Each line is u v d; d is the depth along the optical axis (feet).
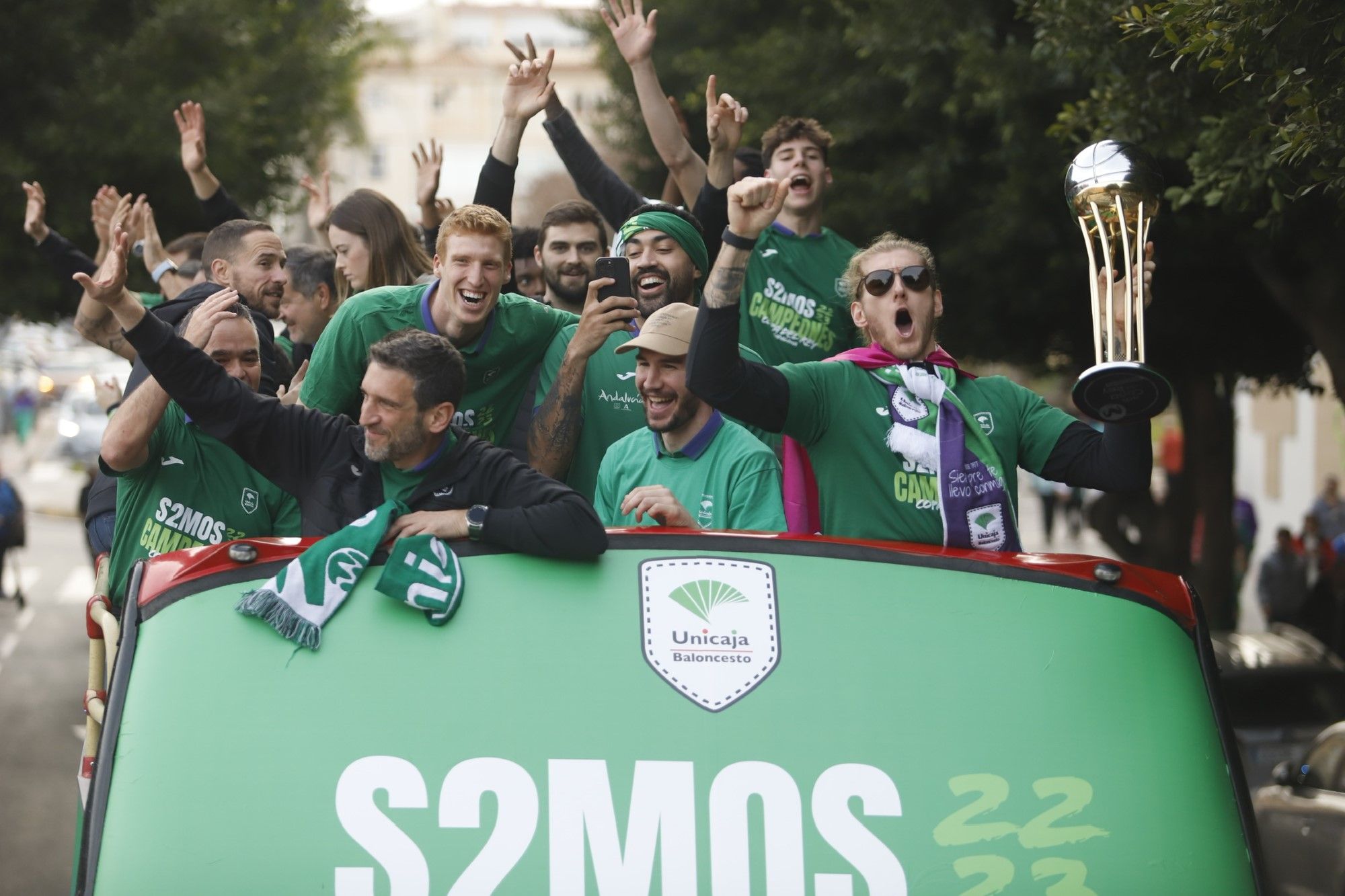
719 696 12.96
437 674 12.86
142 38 65.31
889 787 12.66
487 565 13.56
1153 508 82.84
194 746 12.40
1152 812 12.80
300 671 12.80
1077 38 33.27
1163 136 33.22
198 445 18.76
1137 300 15.15
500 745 12.58
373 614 13.14
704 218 24.50
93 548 22.68
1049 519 162.61
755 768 12.66
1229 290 56.70
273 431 15.58
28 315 64.95
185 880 11.91
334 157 245.45
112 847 12.02
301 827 12.13
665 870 12.25
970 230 53.83
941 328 60.29
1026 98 45.85
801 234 24.95
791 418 16.37
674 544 13.75
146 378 19.74
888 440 16.57
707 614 13.34
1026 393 17.65
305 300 27.27
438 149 29.45
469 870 12.10
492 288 19.35
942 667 13.29
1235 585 83.10
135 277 63.77
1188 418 80.94
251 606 12.92
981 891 12.35
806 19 59.41
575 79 296.92
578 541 13.46
